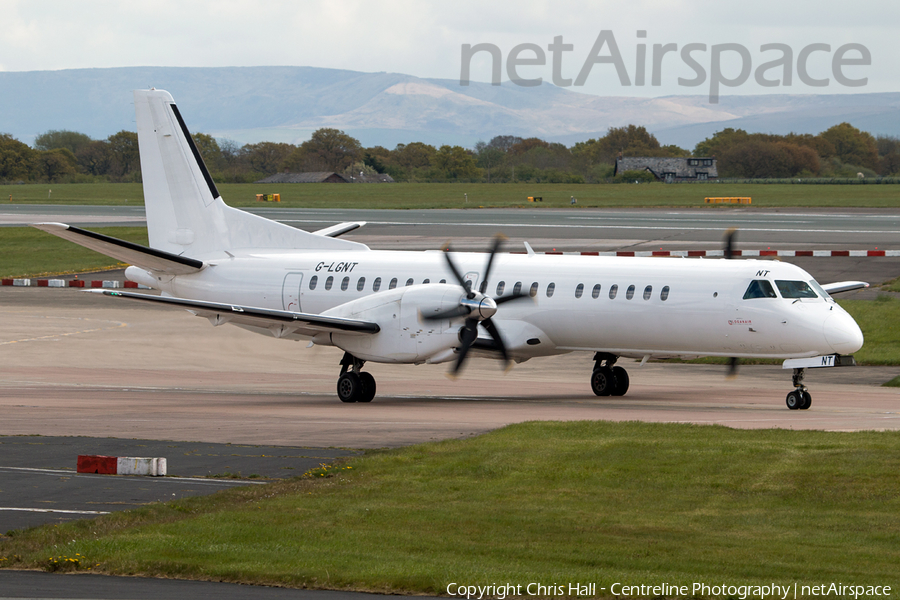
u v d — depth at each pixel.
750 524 41.28
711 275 81.31
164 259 98.12
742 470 49.78
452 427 66.25
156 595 32.03
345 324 81.50
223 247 103.38
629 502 44.97
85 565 35.53
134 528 40.75
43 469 52.47
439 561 36.03
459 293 79.25
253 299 98.25
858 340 76.38
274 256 99.50
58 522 41.56
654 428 61.59
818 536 39.53
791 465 50.44
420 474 50.66
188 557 36.28
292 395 89.50
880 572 34.81
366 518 42.28
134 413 74.38
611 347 85.38
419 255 94.50
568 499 45.59
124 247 94.31
